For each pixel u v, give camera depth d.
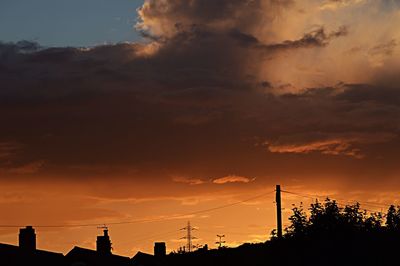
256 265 79.31
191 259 96.06
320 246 71.94
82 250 86.38
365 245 71.25
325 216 73.00
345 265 71.38
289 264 73.38
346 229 72.12
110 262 87.62
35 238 80.44
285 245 73.69
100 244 91.25
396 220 72.81
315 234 72.50
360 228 72.50
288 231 74.38
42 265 75.94
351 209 73.75
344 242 71.56
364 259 71.06
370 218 73.38
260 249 83.19
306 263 72.69
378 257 70.88
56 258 79.31
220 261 90.69
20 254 75.81
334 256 71.50
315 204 74.44
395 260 70.62
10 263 73.06
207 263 92.69
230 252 91.06
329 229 72.31
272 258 74.81
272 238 76.31
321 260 71.88
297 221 74.25
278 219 78.69
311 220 73.88
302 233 73.31
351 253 71.44
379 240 71.25
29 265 74.56
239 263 85.00
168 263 98.94
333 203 74.00
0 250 74.75
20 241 79.81
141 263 97.88
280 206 79.19
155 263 98.19
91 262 84.88
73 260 84.69
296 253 72.88
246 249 89.31
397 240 71.06
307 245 72.56
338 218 72.81
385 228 72.88
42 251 79.62
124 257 93.25
